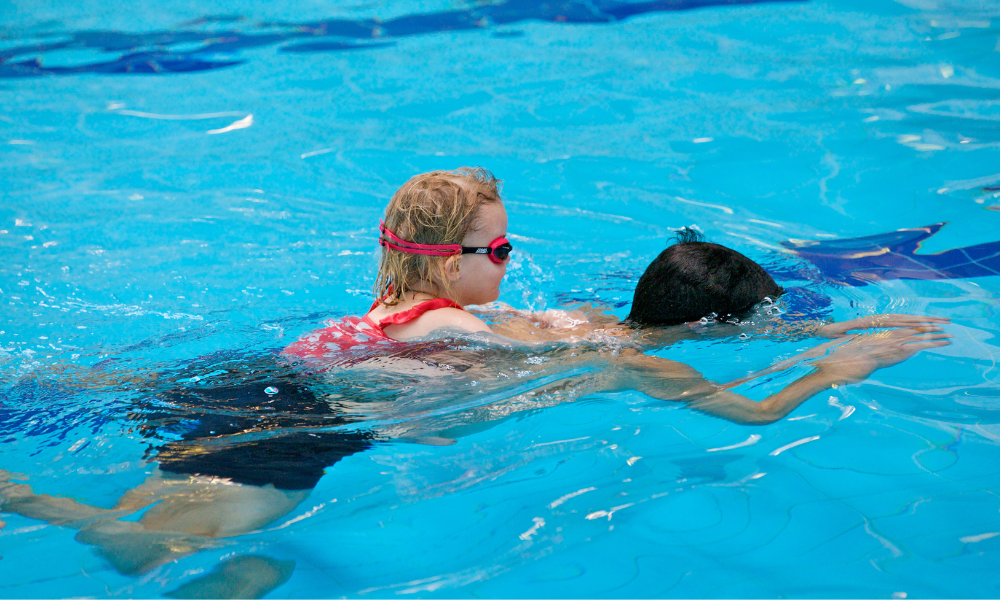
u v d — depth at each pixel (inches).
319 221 140.1
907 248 118.4
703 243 94.9
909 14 239.1
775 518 62.1
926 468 67.1
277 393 82.9
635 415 78.5
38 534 63.6
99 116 198.1
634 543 60.2
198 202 148.3
